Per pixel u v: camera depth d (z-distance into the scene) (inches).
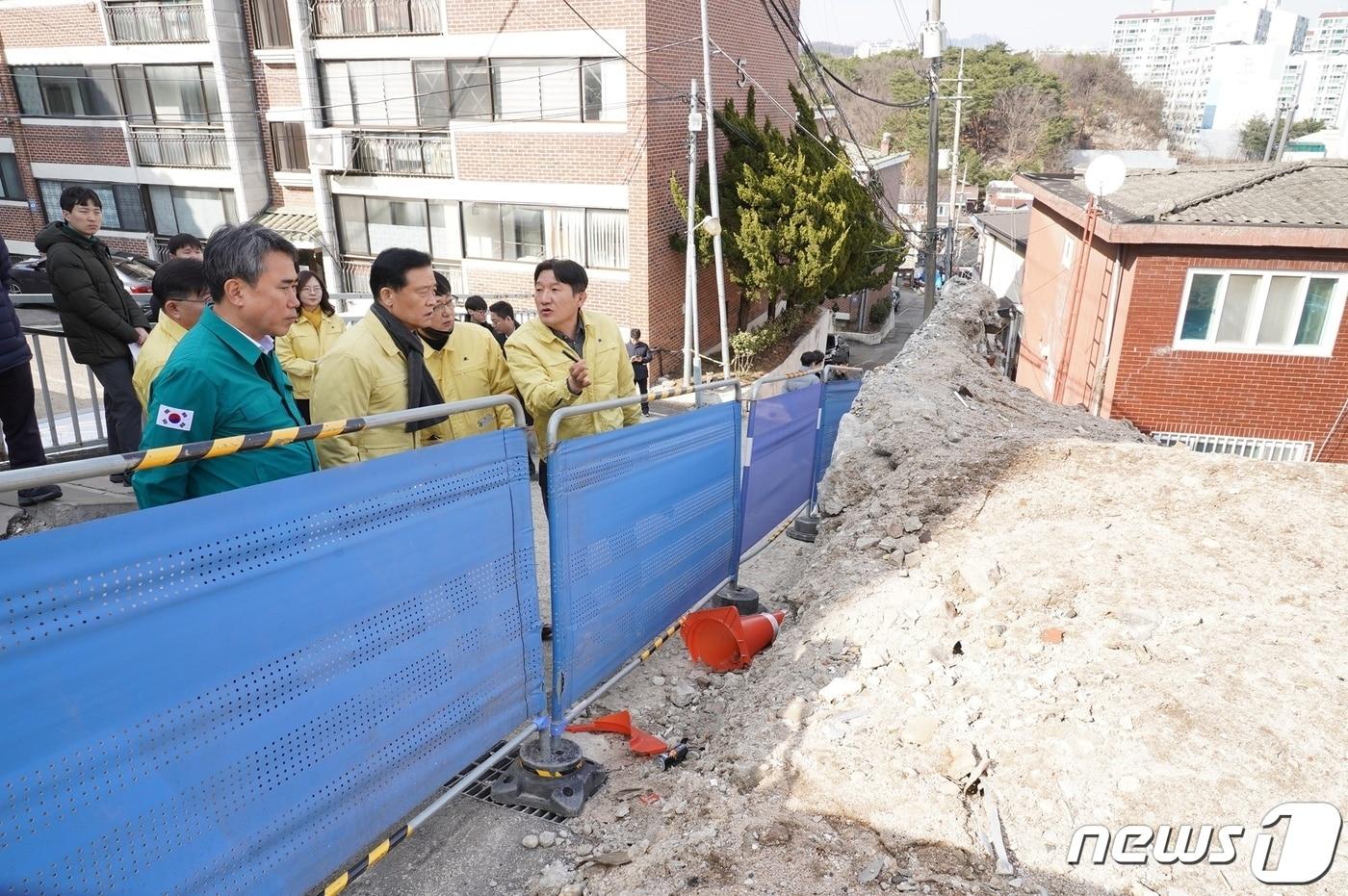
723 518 192.9
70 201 207.8
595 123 751.7
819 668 152.3
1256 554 173.2
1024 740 126.3
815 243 783.7
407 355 138.8
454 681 117.0
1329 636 145.2
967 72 3169.3
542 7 736.3
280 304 105.9
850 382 308.0
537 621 133.8
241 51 899.4
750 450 209.9
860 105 3016.7
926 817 114.3
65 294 208.8
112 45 928.3
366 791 103.9
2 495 212.4
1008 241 960.9
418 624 109.5
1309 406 500.7
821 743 129.4
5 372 200.2
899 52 3053.6
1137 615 152.3
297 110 880.3
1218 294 492.4
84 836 73.5
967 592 167.5
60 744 71.3
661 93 749.3
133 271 729.0
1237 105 5634.8
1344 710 127.0
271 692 90.0
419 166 840.9
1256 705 128.4
